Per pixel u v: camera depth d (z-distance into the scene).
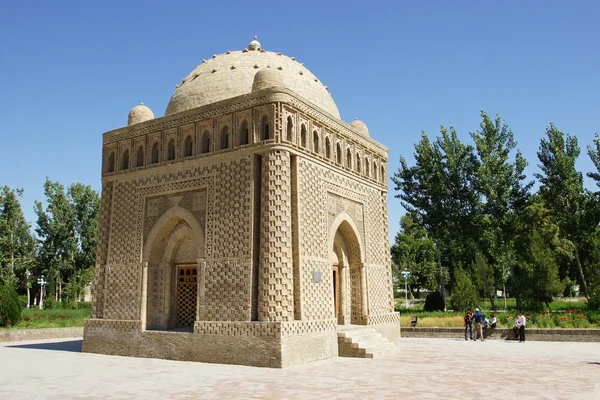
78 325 30.17
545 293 37.88
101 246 19.80
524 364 15.29
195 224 17.39
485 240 38.56
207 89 19.67
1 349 20.69
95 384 11.88
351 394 10.43
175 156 18.39
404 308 43.44
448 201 37.41
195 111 18.17
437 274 57.50
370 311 20.28
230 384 11.72
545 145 37.53
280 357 14.46
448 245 43.19
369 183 21.64
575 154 37.53
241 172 16.53
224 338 15.62
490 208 35.72
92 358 17.23
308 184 17.16
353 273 20.41
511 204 36.81
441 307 38.28
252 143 16.45
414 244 59.38
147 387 11.41
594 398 10.02
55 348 21.09
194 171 17.73
